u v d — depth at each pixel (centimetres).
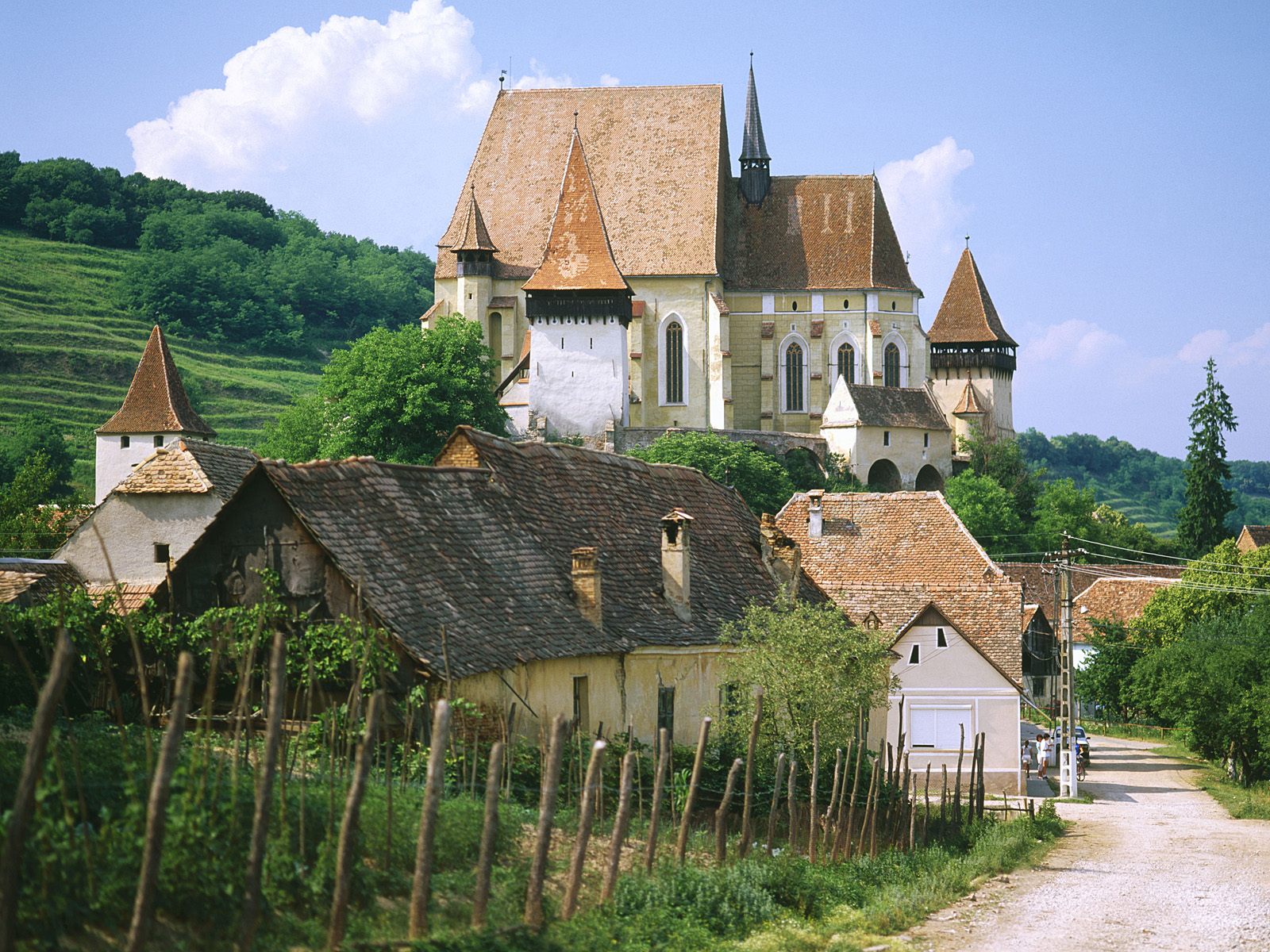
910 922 2261
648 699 3061
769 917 2089
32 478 8019
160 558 4425
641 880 2039
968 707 5388
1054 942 2120
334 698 2430
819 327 13762
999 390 16075
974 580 5756
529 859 2000
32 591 3644
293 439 11925
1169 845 3731
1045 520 14000
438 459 3183
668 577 3266
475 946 1585
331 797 1666
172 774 1489
